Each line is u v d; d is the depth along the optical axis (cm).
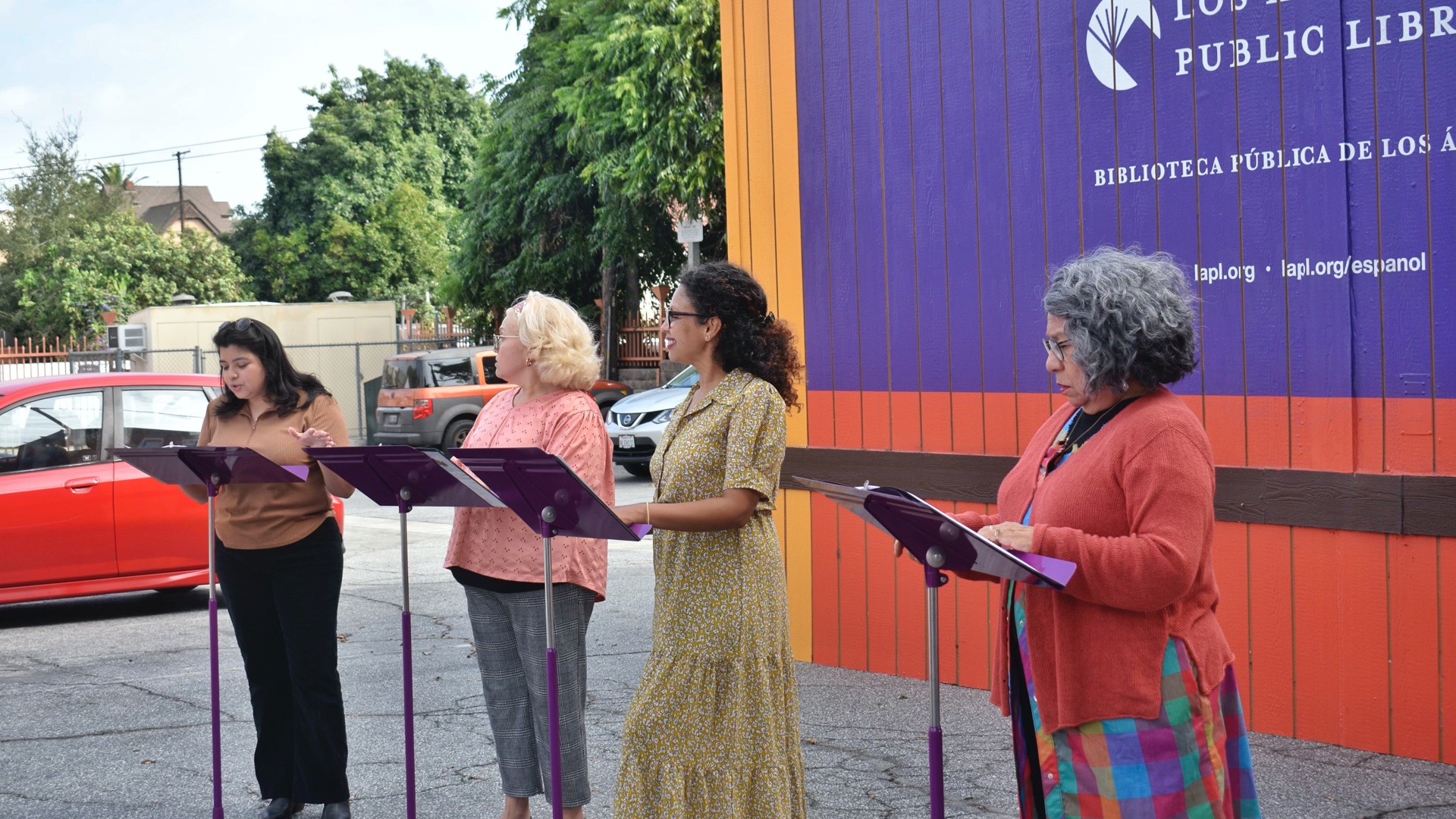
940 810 251
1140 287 251
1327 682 464
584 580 386
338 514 902
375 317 2356
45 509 774
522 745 398
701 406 342
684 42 1700
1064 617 257
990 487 550
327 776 425
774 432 335
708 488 337
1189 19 487
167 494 814
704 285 341
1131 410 257
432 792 463
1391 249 443
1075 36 519
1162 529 245
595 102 1962
